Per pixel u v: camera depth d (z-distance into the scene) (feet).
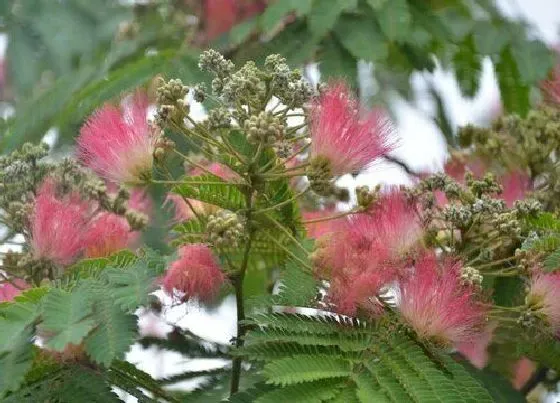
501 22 16.92
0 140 15.85
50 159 14.25
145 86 14.66
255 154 11.62
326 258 11.45
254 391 10.59
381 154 11.64
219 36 16.02
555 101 15.42
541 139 14.24
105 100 14.58
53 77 17.37
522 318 11.71
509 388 12.89
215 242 11.38
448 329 11.15
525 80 16.24
